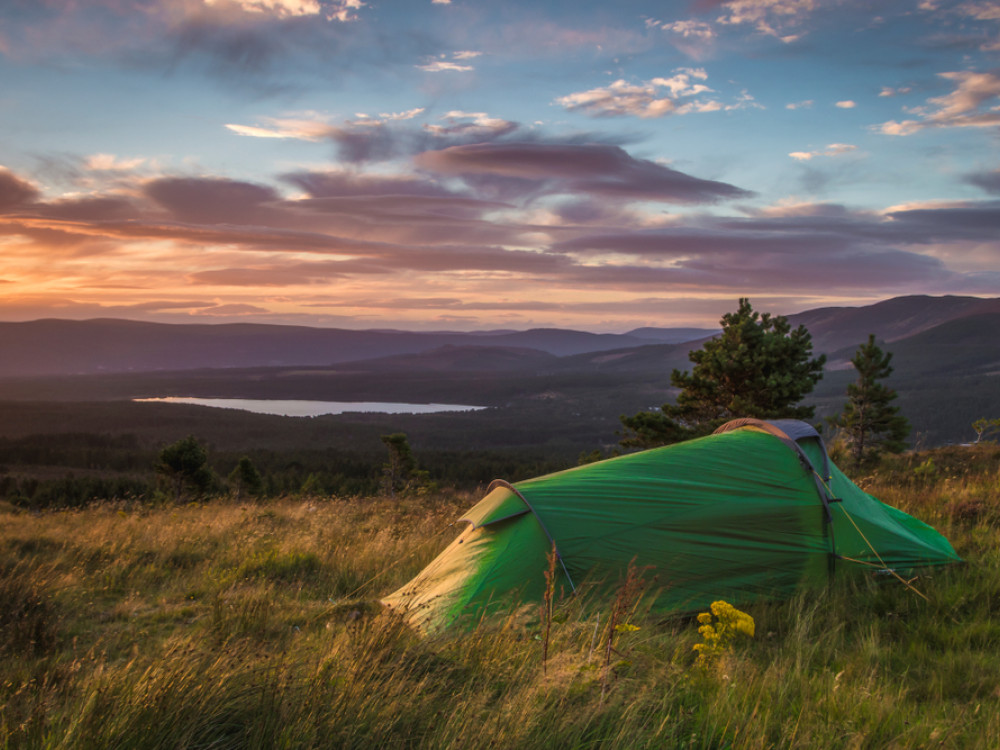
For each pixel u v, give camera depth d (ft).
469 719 8.54
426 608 16.63
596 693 9.84
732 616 12.44
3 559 23.47
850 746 8.85
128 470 347.77
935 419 622.54
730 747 8.71
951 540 21.72
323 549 27.14
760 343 50.80
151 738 7.86
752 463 19.94
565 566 16.99
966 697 11.30
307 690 9.07
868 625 15.26
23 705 9.19
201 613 18.80
